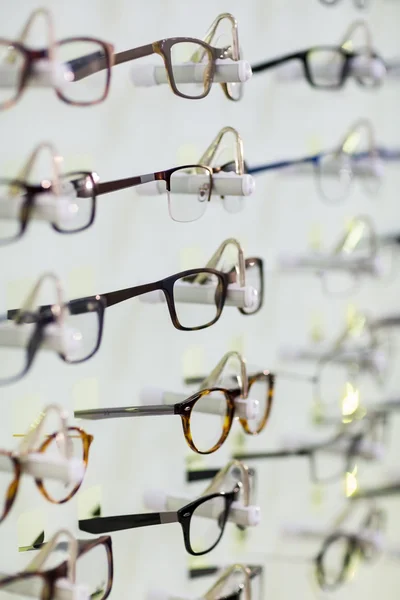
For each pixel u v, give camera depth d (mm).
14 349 928
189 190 1021
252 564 1155
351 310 1326
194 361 1124
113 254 1039
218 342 1147
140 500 1076
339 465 1280
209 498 1046
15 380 920
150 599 1085
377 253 1302
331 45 1256
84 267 1018
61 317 919
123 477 1062
